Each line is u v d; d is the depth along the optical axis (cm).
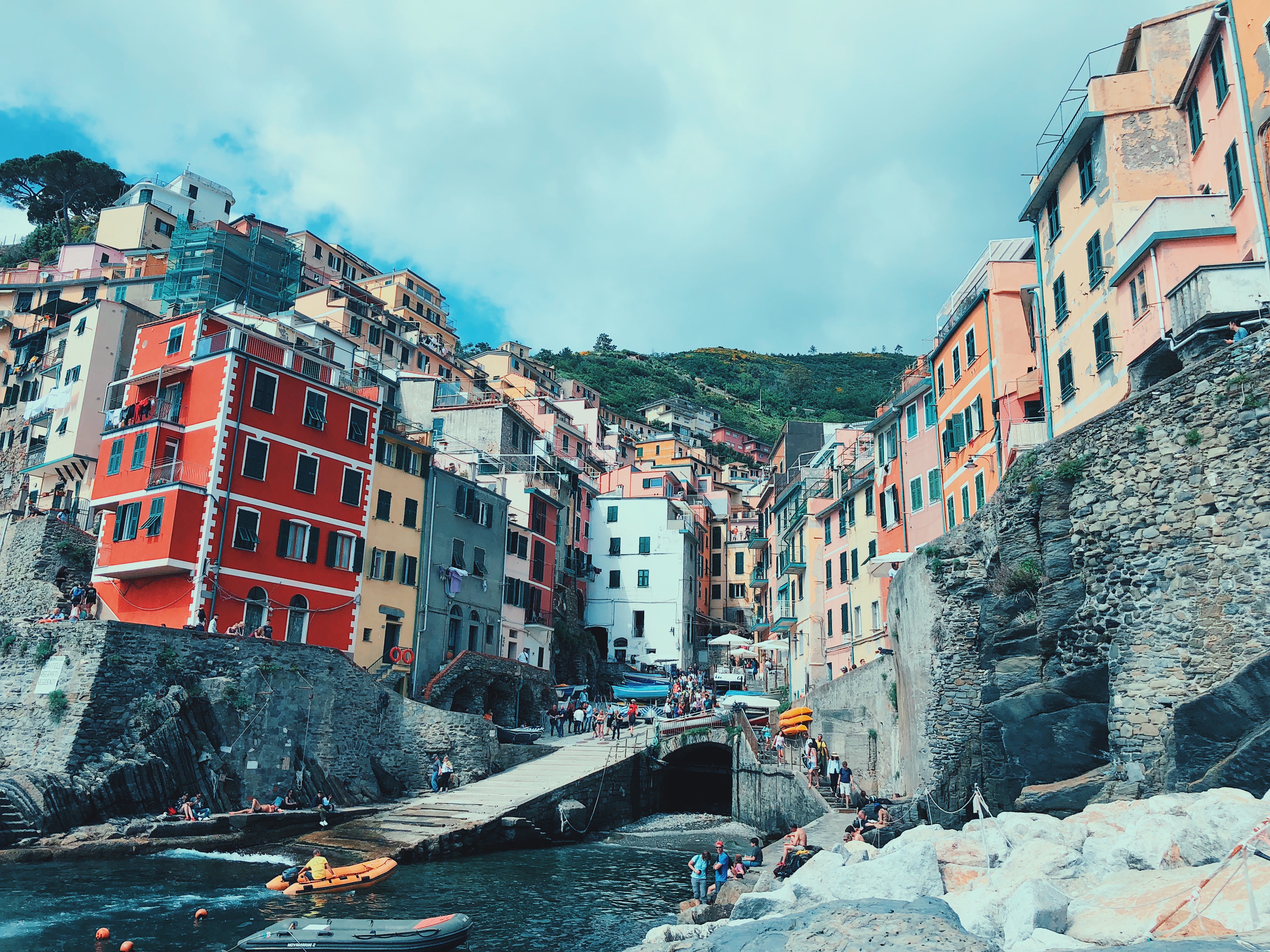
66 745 3183
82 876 2644
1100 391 2777
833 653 5734
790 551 6862
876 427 4994
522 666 5747
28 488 5953
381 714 4278
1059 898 1105
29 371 6494
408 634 5019
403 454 5184
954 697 2684
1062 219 3103
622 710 6234
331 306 8325
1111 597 1955
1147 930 995
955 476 3956
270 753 3688
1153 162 2734
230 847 3166
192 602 3897
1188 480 1820
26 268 8494
